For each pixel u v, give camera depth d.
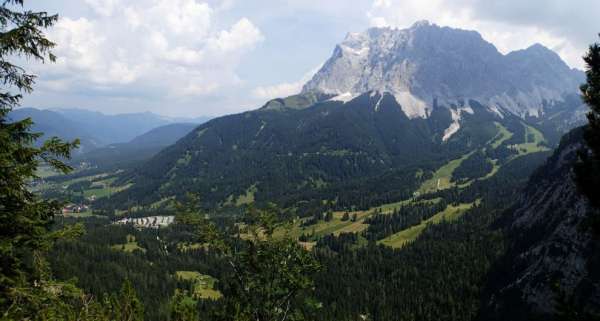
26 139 17.02
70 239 18.05
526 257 129.75
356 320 142.75
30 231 16.86
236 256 25.16
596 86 14.80
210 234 24.83
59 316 17.19
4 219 16.20
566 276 99.50
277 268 24.70
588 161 14.88
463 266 164.75
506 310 117.00
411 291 163.62
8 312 15.35
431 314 143.88
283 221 26.02
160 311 136.50
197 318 30.27
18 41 16.03
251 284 24.92
